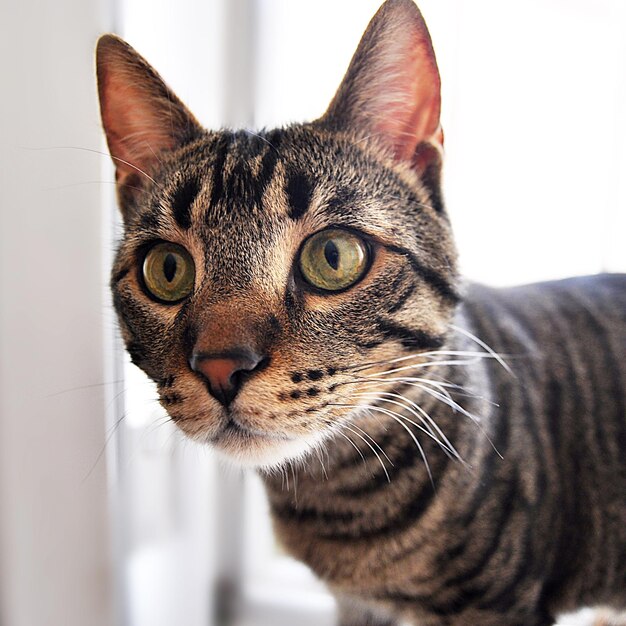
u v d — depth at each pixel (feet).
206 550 1.43
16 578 1.00
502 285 1.22
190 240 0.88
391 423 0.93
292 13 1.31
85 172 1.01
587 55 1.27
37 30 0.95
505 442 0.94
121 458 1.14
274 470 0.99
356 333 0.86
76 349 1.02
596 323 1.09
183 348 0.84
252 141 0.92
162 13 1.18
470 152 1.28
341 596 1.07
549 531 0.97
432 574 0.95
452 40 1.25
